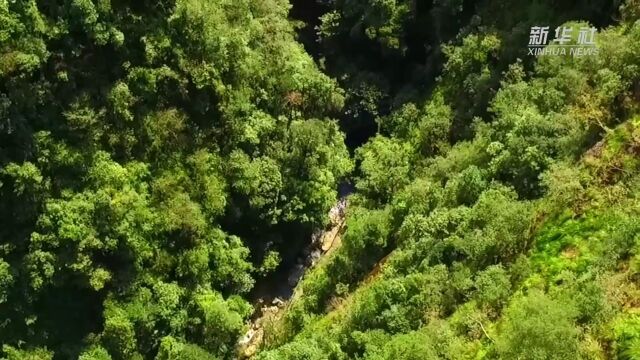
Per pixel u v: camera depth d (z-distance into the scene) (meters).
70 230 38.09
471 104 45.62
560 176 32.88
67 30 38.06
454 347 30.33
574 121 35.38
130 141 41.12
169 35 42.12
